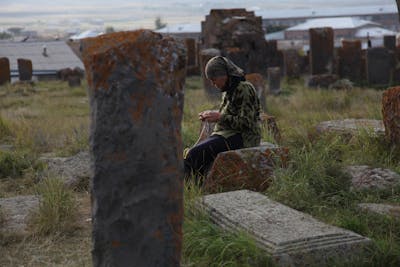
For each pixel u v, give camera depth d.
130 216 3.88
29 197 7.54
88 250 5.76
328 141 9.37
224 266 4.94
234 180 7.15
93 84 3.80
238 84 7.41
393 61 27.52
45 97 25.81
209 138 7.57
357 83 27.33
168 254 3.94
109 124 3.81
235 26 30.75
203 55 20.42
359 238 5.20
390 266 5.07
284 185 6.83
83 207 7.19
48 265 5.42
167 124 3.86
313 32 30.05
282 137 10.44
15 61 52.97
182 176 3.97
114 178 3.85
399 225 5.84
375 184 7.34
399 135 8.83
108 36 3.84
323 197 6.96
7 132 13.37
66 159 9.19
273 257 4.90
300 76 32.91
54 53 56.75
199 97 20.47
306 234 5.18
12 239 6.05
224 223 5.63
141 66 3.80
